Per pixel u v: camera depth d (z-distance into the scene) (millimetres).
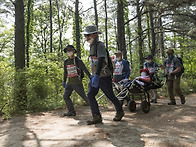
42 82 6727
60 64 7859
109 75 4039
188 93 11352
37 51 29844
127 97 6332
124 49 12016
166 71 6715
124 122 4215
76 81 5281
